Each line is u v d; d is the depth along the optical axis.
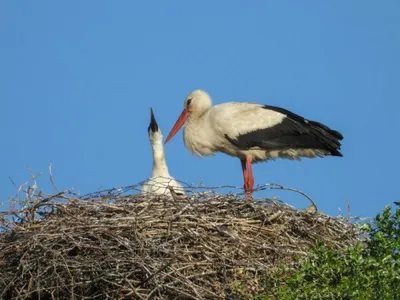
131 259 13.55
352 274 12.72
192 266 13.94
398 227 13.34
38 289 13.55
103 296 13.88
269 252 14.63
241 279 14.04
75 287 13.90
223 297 13.70
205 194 15.18
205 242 14.27
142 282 13.73
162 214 14.45
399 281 12.52
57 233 13.88
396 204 13.44
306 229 15.16
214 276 14.07
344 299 12.45
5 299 14.36
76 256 13.80
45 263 13.84
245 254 14.34
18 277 13.96
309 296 12.41
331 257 12.85
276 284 13.37
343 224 15.57
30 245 13.88
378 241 13.12
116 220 14.18
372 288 12.34
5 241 14.48
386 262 12.68
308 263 12.91
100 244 13.73
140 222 14.31
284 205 15.38
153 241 13.98
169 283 13.47
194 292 13.47
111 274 13.49
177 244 14.12
